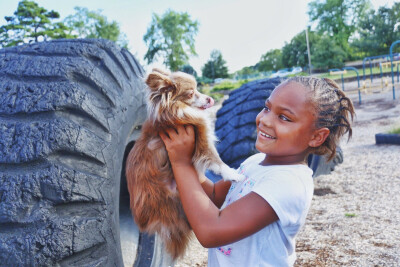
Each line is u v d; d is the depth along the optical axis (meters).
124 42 60.91
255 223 1.34
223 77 72.81
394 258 3.00
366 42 48.97
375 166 6.26
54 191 1.49
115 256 1.75
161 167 1.98
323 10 62.66
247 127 4.05
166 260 2.71
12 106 1.71
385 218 3.91
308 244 3.44
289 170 1.43
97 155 1.77
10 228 1.39
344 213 4.19
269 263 1.38
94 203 1.65
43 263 1.36
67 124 1.67
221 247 1.52
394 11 47.09
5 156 1.52
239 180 1.73
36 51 2.17
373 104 14.46
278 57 72.94
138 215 1.99
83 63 2.06
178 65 60.53
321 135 1.43
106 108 2.06
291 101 1.40
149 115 2.10
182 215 2.04
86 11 58.16
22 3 43.72
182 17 61.03
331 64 46.34
